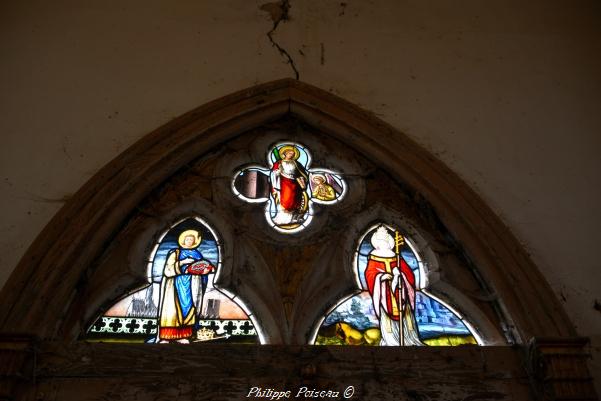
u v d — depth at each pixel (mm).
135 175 2771
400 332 2607
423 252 2887
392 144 3070
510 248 2697
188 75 3281
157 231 2807
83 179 2791
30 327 2250
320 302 2641
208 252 2768
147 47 3381
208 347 2338
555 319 2459
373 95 3330
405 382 2318
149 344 2334
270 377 2273
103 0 3574
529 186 3027
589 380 2287
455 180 2949
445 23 3750
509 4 3895
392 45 3590
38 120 2963
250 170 3088
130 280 2633
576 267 2752
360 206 2992
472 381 2352
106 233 2609
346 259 2795
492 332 2592
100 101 3092
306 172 3125
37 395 2150
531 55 3645
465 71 3520
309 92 3227
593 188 3051
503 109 3352
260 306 2580
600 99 3463
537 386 2348
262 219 2902
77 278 2467
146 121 3053
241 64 3369
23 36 3312
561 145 3215
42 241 2473
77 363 2244
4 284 2371
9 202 2654
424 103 3328
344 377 2305
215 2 3656
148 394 2193
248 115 3125
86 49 3314
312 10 3693
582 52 3699
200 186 2963
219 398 2205
